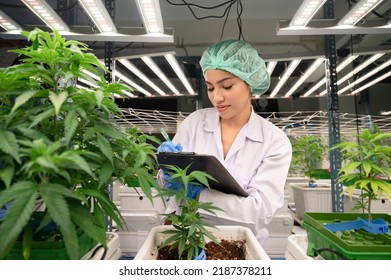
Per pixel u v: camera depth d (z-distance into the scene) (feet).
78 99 1.69
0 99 1.65
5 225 1.07
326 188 6.31
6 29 3.92
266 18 9.00
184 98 11.25
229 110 3.44
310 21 3.91
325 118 7.57
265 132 3.65
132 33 4.08
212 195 2.81
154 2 3.37
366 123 6.46
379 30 3.95
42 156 1.23
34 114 1.54
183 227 1.98
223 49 3.34
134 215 5.40
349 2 5.04
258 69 3.59
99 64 1.81
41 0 3.22
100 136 1.58
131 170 1.68
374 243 2.12
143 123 7.17
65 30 3.96
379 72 7.39
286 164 3.33
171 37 4.12
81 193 1.41
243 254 2.14
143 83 9.08
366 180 2.36
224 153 3.71
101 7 3.45
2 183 1.39
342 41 8.11
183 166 2.31
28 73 1.60
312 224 2.47
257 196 2.94
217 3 8.18
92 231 1.37
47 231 1.68
